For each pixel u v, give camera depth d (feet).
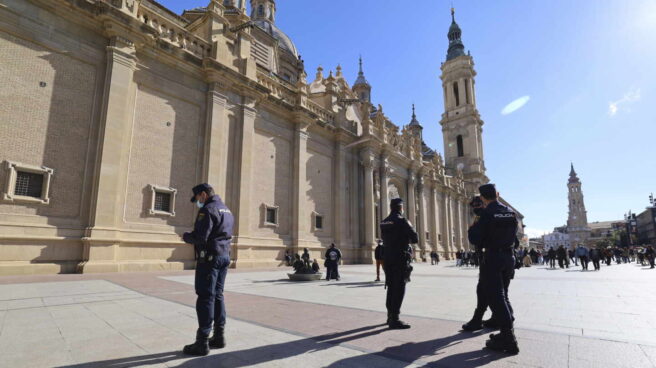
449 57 219.82
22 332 14.73
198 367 10.73
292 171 79.77
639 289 33.58
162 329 15.61
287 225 76.48
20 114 41.01
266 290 30.78
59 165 43.37
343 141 96.07
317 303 23.47
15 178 39.83
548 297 27.58
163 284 32.48
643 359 11.73
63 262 41.81
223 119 63.46
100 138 46.55
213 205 13.64
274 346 13.16
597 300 25.89
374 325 16.87
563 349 12.96
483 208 16.05
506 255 14.17
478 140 206.08
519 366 11.05
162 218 53.31
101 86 48.21
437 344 13.61
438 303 24.09
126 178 49.60
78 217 44.14
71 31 46.19
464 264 102.17
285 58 124.26
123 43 49.78
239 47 69.92
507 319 12.80
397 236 16.94
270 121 75.72
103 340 13.74
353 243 94.12
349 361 11.46
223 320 13.24
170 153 55.77
